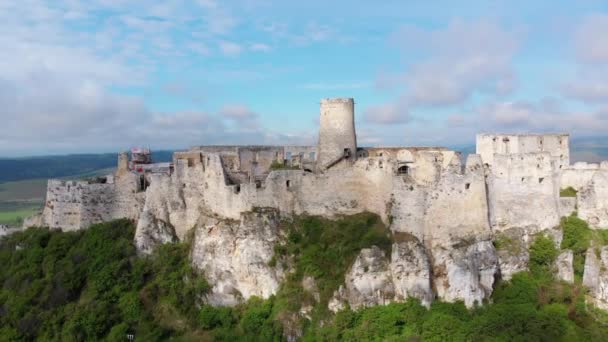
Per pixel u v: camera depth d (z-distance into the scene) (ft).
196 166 276.62
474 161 237.25
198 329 242.99
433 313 215.72
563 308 226.79
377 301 221.66
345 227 249.55
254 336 228.63
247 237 248.73
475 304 225.15
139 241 275.59
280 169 274.77
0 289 281.54
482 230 235.61
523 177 251.39
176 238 277.85
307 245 248.93
